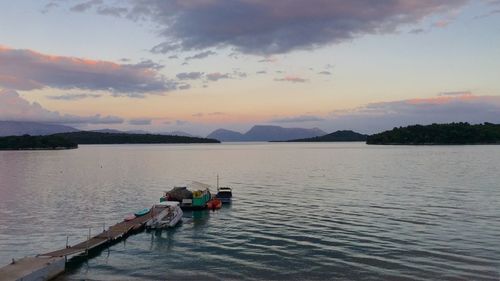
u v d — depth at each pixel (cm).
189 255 3856
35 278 3073
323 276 3231
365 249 3869
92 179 10512
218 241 4322
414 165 13538
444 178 9475
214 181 9831
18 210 6100
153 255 3884
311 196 7138
